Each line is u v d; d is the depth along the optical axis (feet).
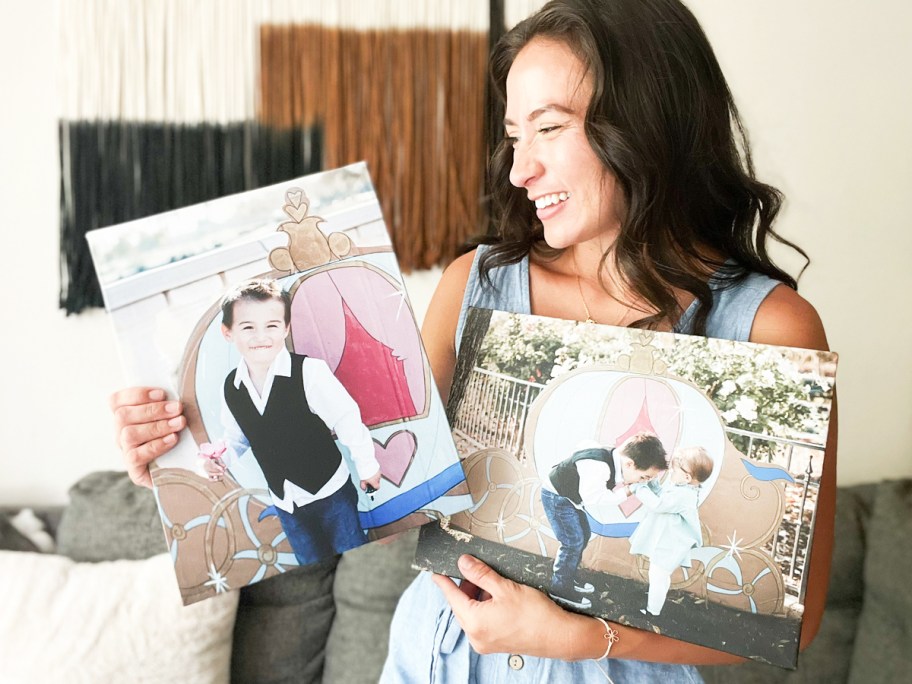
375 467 2.14
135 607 4.04
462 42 4.77
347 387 2.14
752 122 4.96
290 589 4.62
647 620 2.06
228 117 4.69
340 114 4.75
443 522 2.27
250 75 4.67
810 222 5.13
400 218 4.89
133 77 4.56
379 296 2.18
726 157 2.42
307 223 2.15
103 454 5.05
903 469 5.52
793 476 1.98
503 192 2.64
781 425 2.00
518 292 2.53
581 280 2.46
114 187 4.64
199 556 2.06
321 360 2.13
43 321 4.81
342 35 4.69
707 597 2.02
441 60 4.77
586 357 2.20
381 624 4.50
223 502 2.07
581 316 2.44
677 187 2.28
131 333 2.07
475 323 2.35
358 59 4.72
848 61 4.97
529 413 2.22
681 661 2.21
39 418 4.93
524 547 2.18
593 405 2.17
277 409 2.10
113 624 3.98
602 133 2.14
